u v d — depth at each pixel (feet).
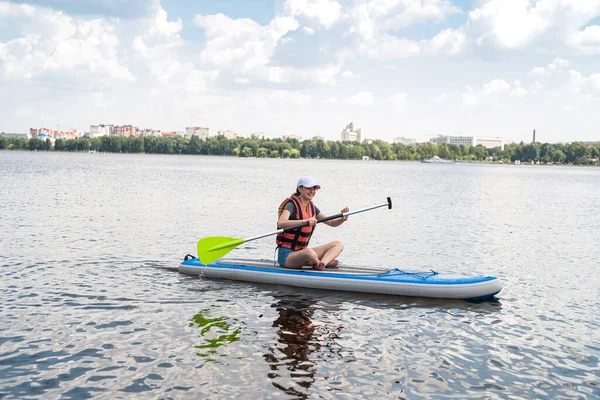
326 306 23.45
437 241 43.96
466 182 169.68
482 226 54.75
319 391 15.28
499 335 20.36
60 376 15.78
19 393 14.70
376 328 20.76
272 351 18.12
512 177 238.27
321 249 28.04
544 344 19.54
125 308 22.31
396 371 16.80
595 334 20.77
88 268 29.50
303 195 27.35
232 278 27.78
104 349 17.85
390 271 27.20
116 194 80.28
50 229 43.45
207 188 100.68
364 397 15.01
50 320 20.52
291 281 26.73
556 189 141.49
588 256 38.37
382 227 52.24
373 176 200.75
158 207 63.52
